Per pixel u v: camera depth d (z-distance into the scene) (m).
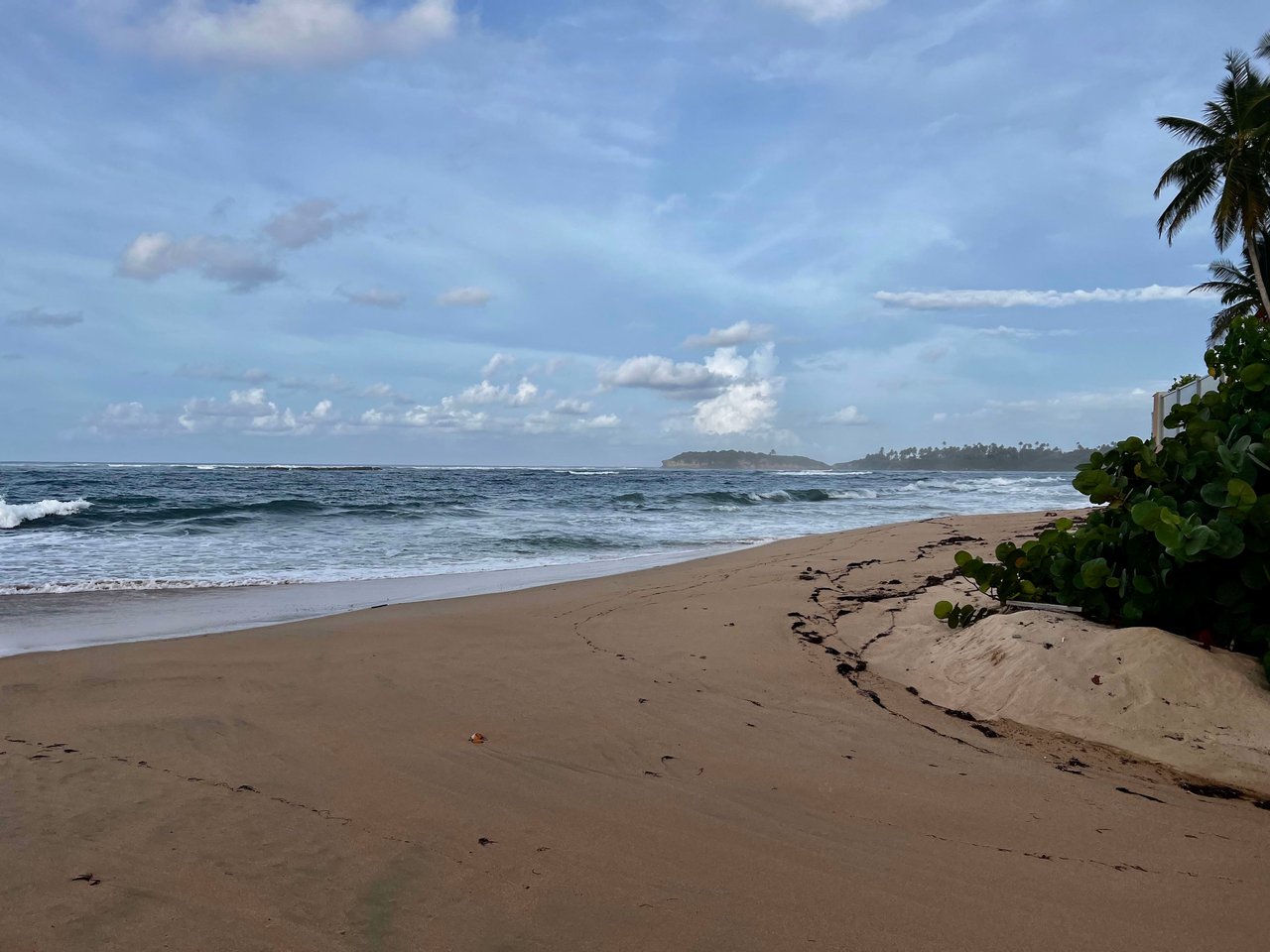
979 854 2.46
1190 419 4.81
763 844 2.50
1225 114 23.39
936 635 5.26
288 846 2.43
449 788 2.93
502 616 6.57
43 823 2.57
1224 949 1.94
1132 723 3.47
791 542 12.67
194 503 23.59
